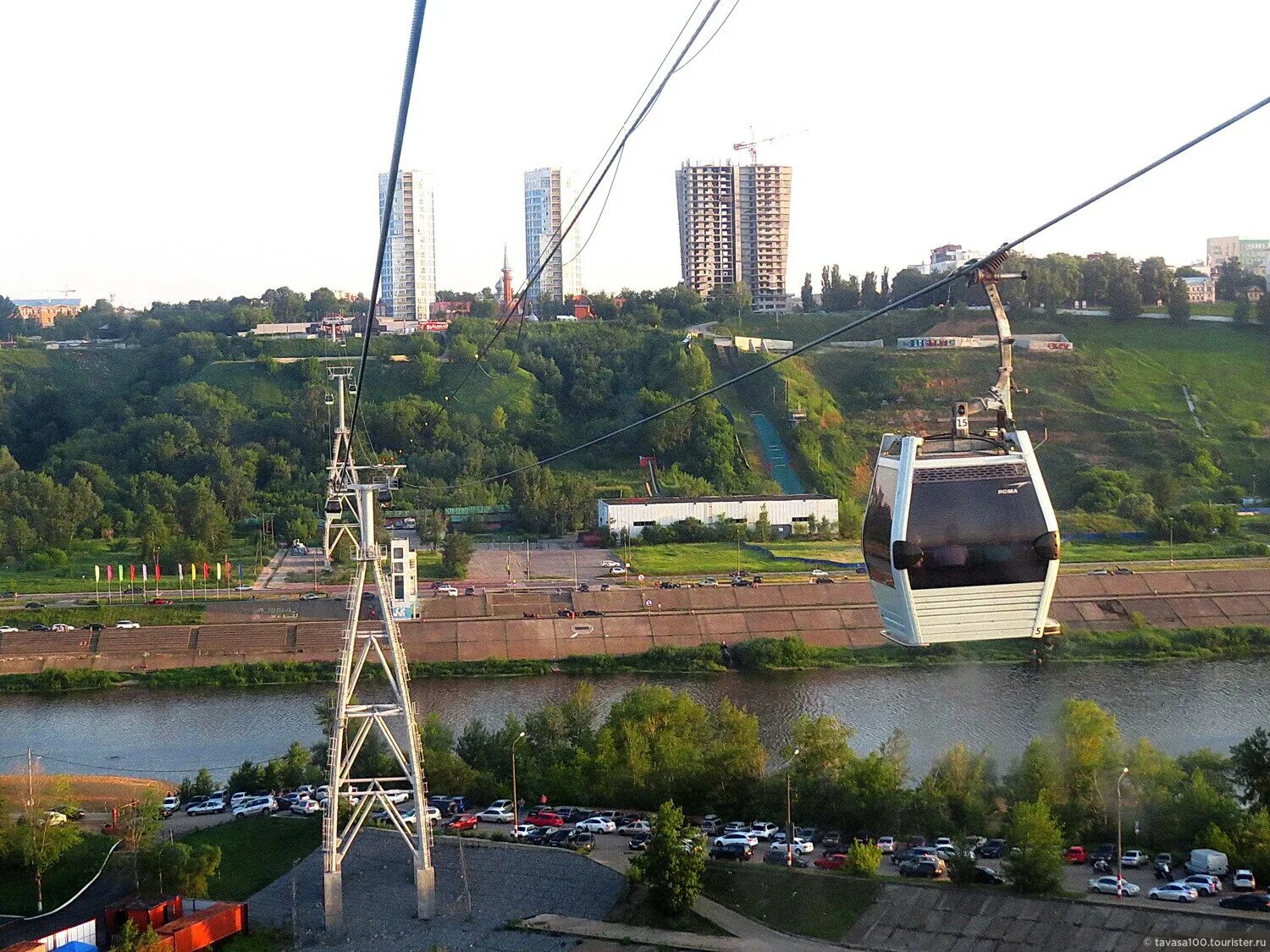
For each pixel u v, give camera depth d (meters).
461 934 72.88
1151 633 154.12
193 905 76.94
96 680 145.75
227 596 172.38
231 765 113.38
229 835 91.25
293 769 102.62
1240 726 116.06
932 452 36.72
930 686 136.50
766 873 78.88
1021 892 72.31
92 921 73.06
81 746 120.75
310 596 170.25
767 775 96.69
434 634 155.62
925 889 73.88
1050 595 36.38
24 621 160.38
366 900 78.31
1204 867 77.19
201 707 135.38
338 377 92.62
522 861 82.75
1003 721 119.25
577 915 75.06
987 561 35.84
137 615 162.00
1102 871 79.38
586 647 154.62
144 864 79.31
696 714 102.00
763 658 148.12
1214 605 163.12
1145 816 84.38
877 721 121.19
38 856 82.00
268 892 80.56
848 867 77.75
